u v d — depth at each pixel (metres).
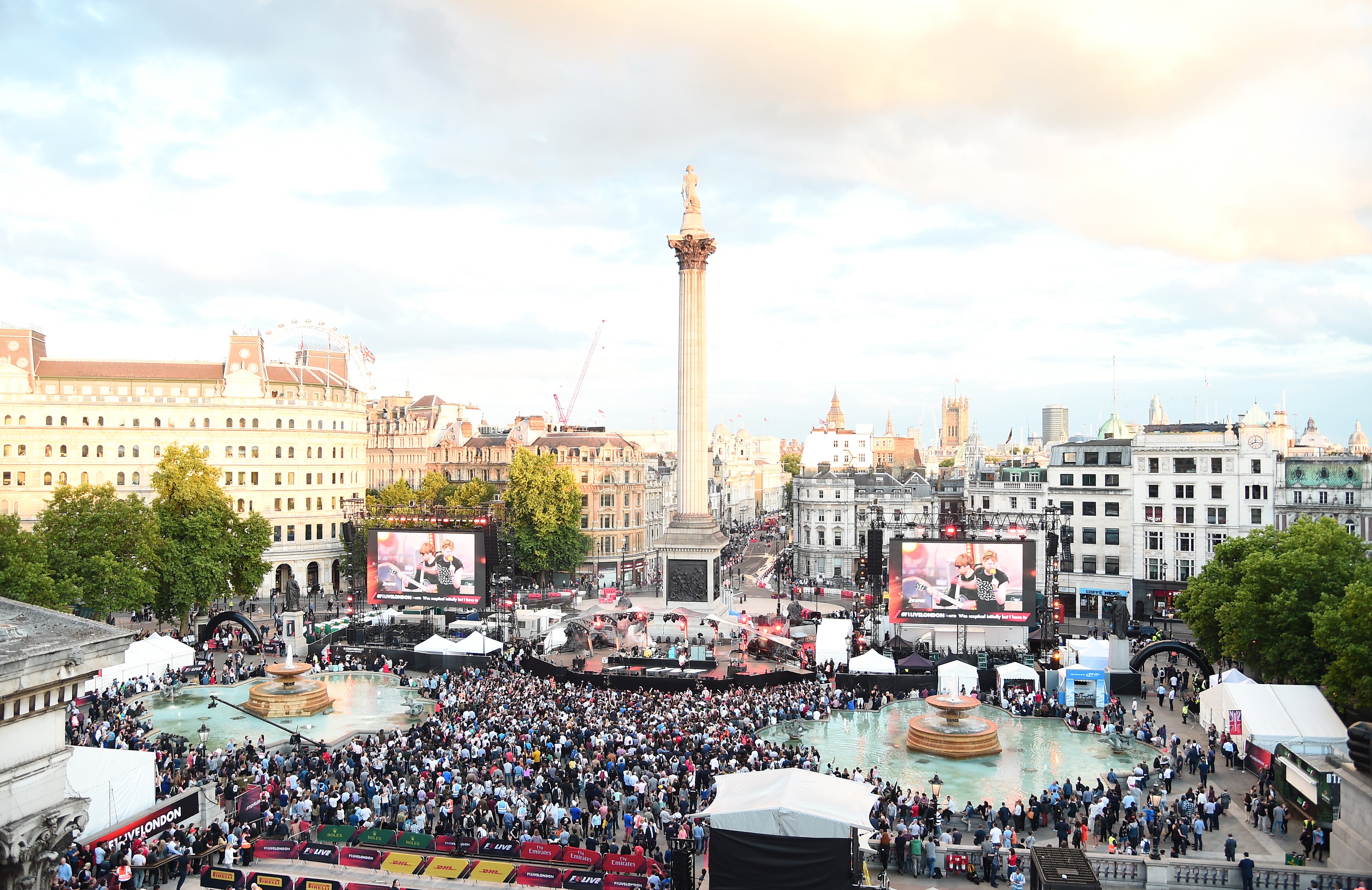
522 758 54.50
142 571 93.81
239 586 110.38
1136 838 45.03
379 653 92.94
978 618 94.38
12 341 138.88
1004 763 61.22
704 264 112.00
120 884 39.22
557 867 41.50
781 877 35.38
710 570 109.25
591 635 100.88
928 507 162.25
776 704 71.88
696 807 48.62
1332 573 66.06
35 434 135.25
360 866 43.47
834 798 37.81
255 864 43.88
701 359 111.94
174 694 77.06
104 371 141.88
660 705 70.25
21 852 26.95
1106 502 127.00
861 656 84.81
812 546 167.25
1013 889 39.50
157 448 139.25
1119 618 80.94
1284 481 117.31
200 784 50.75
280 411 144.75
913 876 42.75
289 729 67.62
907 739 65.94
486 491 168.25
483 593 104.88
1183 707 72.94
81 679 29.20
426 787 49.78
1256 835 47.09
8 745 27.16
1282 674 66.75
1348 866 38.56
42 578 74.62
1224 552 80.44
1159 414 179.50
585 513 170.88
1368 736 38.06
